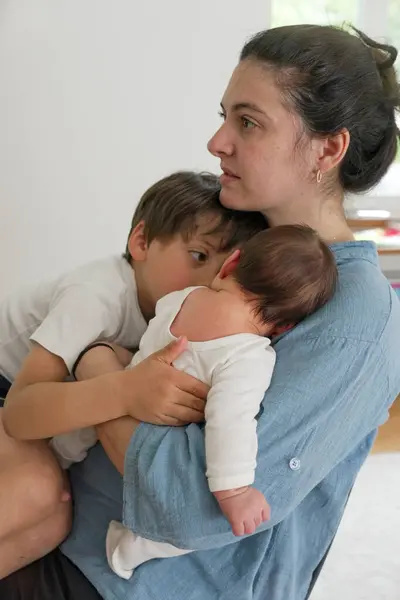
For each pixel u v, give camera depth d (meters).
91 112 2.20
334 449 0.99
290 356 0.96
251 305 0.97
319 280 0.96
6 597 1.06
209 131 2.31
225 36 2.23
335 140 1.03
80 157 2.23
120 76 2.19
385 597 1.80
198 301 1.00
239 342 0.95
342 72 1.01
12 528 1.04
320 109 1.01
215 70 2.26
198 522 0.89
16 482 1.04
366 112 1.04
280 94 1.01
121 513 1.05
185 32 2.20
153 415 0.94
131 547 0.99
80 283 1.14
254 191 1.06
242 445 0.88
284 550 1.06
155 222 1.17
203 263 1.15
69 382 1.01
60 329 1.07
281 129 1.02
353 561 1.94
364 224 2.97
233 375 0.92
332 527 1.12
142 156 2.27
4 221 2.22
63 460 1.13
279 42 1.02
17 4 2.05
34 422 1.01
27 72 2.11
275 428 0.92
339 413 0.96
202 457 0.91
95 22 2.12
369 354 0.96
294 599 1.11
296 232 0.98
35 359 1.06
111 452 0.99
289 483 0.93
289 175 1.05
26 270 2.28
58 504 1.08
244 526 0.86
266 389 0.94
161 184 1.22
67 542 1.11
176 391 0.94
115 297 1.14
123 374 0.97
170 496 0.90
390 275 2.94
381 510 2.17
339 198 1.11
